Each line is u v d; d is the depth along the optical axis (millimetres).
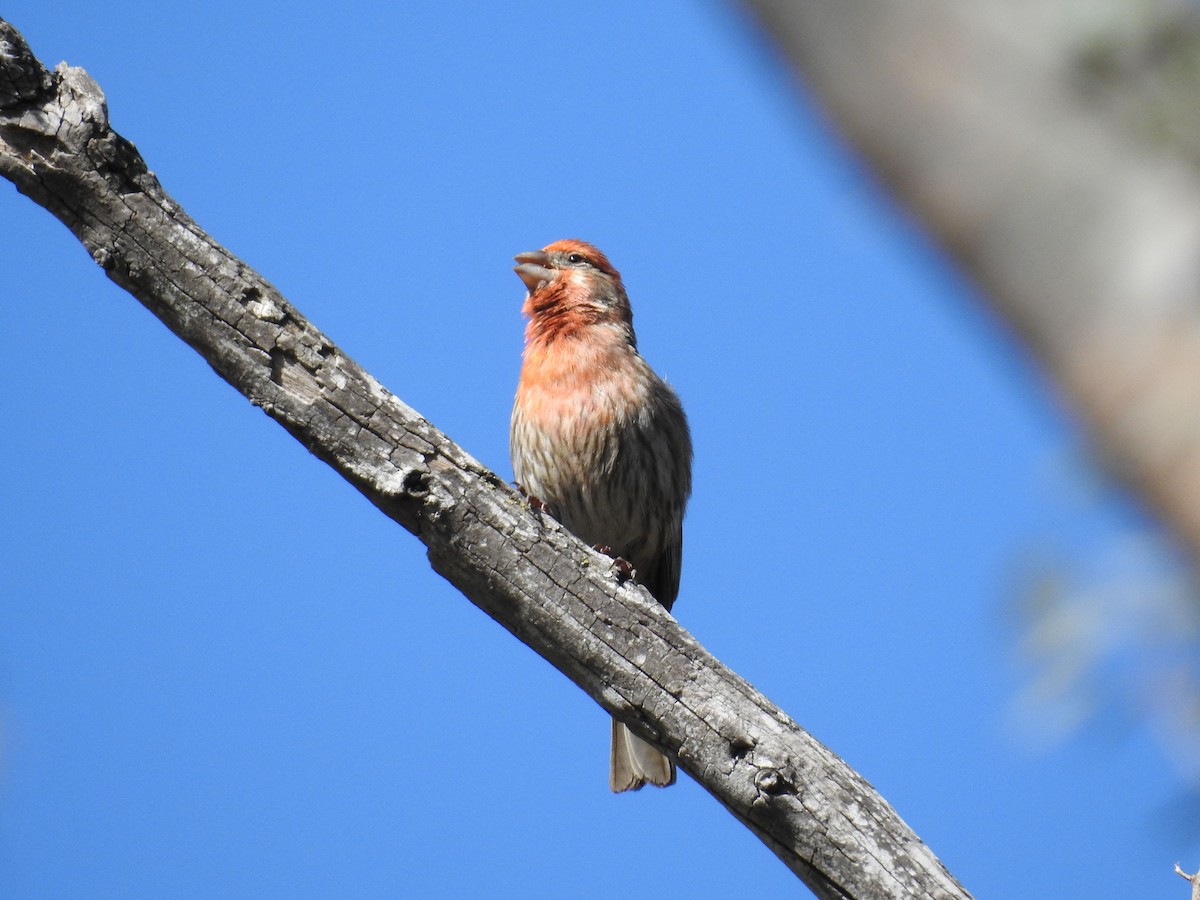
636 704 8008
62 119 8102
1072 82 2354
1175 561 2275
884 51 2387
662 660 7973
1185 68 2322
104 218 8211
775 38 2439
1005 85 2361
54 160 8102
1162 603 5230
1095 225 2311
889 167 2412
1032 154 2342
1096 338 2299
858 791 7562
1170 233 2275
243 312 8273
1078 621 5379
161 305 8391
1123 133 2328
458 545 8273
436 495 8227
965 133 2367
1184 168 2299
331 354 8352
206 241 8320
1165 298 2262
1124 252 2291
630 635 8047
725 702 7828
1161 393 2252
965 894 7332
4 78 8047
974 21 2371
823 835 7488
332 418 8289
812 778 7574
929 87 2377
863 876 7414
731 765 7711
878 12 2385
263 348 8297
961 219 2373
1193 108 2309
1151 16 2346
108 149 8148
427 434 8344
